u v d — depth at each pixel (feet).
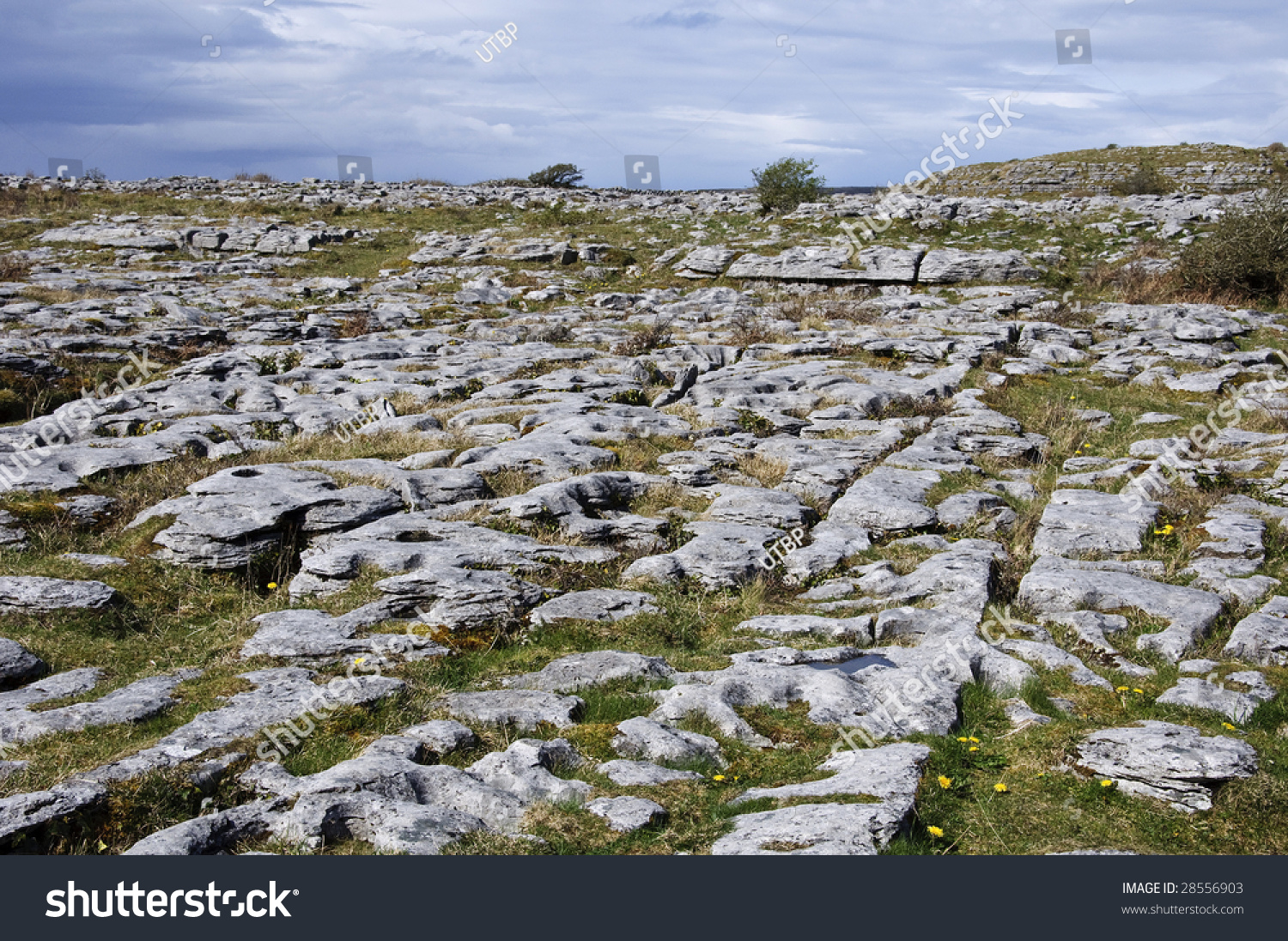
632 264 118.11
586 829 20.35
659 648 30.63
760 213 143.23
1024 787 23.09
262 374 67.00
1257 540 37.01
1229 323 76.64
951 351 70.28
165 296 91.40
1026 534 39.47
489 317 91.81
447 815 20.62
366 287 105.60
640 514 40.96
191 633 31.55
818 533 39.24
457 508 39.68
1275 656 28.89
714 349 72.59
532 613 32.04
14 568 34.19
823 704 26.43
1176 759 22.61
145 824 20.76
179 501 38.50
